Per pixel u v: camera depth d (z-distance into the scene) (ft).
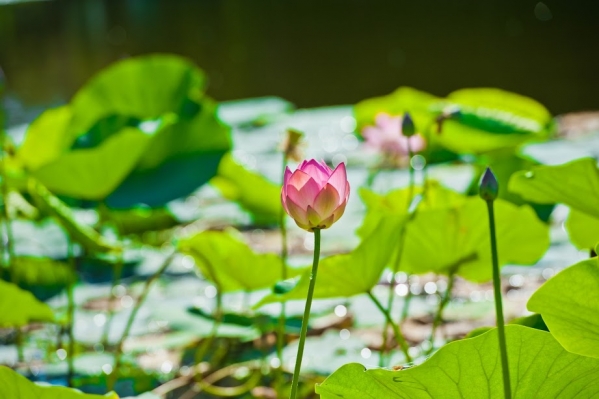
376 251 14.08
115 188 18.12
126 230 24.52
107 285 21.90
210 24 127.34
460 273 15.67
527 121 23.35
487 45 84.99
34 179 17.37
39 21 143.02
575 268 12.93
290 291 14.03
